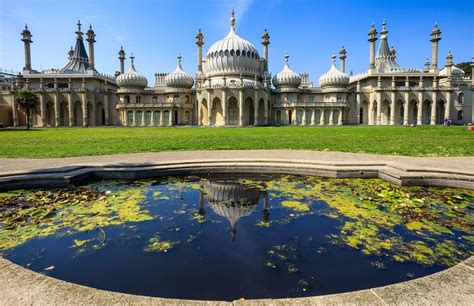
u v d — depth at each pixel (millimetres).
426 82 74875
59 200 8172
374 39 74375
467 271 3611
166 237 5801
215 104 72688
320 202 8023
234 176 11508
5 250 5285
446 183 9656
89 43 74812
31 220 6703
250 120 74812
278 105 76562
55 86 72125
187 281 4258
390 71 76312
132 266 4695
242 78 68688
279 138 26984
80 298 3129
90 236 5859
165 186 9875
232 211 7316
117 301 3072
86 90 71250
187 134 34219
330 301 3064
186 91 76500
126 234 5945
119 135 32750
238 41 74188
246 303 3012
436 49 74000
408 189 9312
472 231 6098
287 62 79000
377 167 11227
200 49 81562
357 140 24328
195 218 6836
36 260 4922
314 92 78500
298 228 6250
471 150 16656
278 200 8227
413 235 5902
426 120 75625
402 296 3143
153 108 70875
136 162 12109
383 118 75562
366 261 4859
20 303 3041
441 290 3242
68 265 4754
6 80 99062
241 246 5414
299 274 4449
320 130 43469
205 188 9602
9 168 10883
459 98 76375
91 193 8852
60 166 11266
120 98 76875
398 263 4801
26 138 28203
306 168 11438
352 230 6148
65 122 76062
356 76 81750
